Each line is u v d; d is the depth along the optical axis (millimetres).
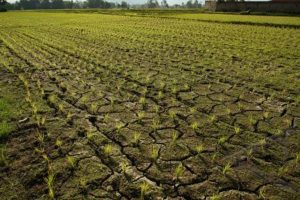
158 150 4457
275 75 8812
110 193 3467
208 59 11203
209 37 17906
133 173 3873
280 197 3422
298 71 9281
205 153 4371
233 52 12672
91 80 8289
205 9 65562
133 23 28953
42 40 16797
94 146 4566
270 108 6199
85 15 47656
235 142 4711
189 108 6156
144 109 6109
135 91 7258
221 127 5258
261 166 4047
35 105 6199
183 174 3848
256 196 3439
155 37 17906
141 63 10492
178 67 9859
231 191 3521
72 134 4941
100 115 5785
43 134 4902
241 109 6133
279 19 32125
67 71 9359
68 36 18594
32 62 10680
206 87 7625
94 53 12391
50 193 3363
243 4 52344
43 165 4020
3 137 4750
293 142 4707
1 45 15148
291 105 6363
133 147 4543
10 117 5520
